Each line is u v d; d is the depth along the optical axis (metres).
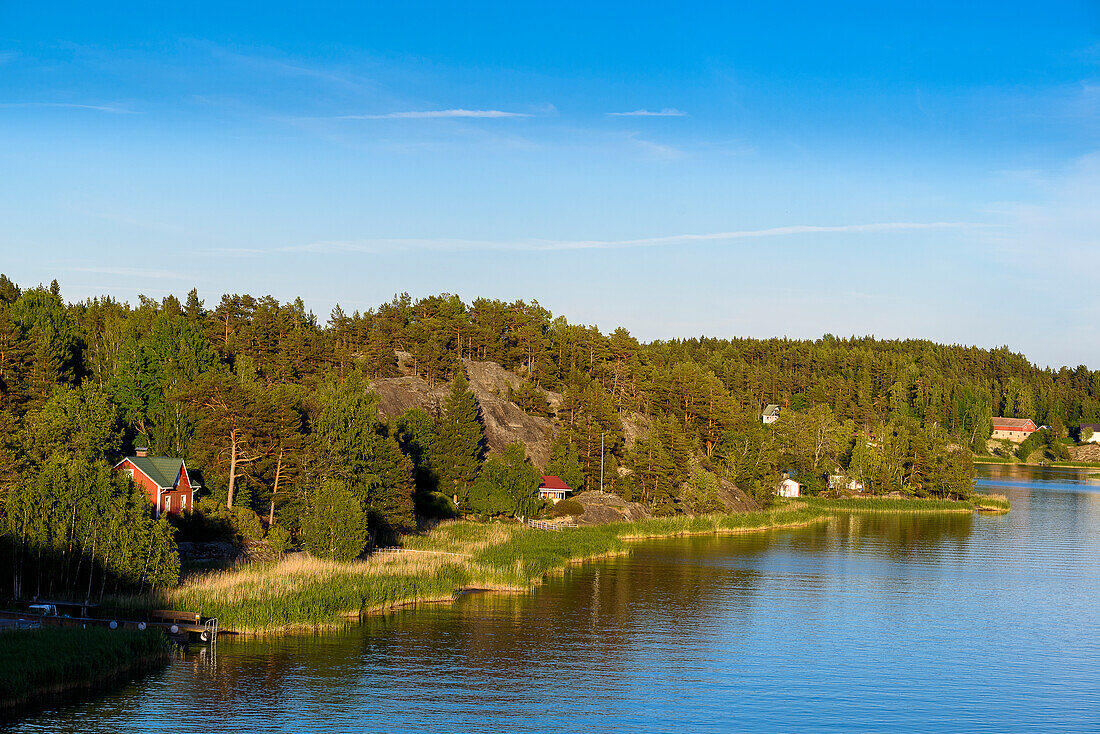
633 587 76.56
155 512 72.50
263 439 82.44
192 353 106.00
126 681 44.59
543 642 56.38
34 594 54.53
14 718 39.00
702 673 51.09
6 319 98.50
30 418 77.44
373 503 84.44
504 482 110.94
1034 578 86.38
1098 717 45.28
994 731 43.09
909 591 78.38
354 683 46.09
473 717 42.22
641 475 128.75
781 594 75.44
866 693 48.41
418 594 66.81
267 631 54.91
